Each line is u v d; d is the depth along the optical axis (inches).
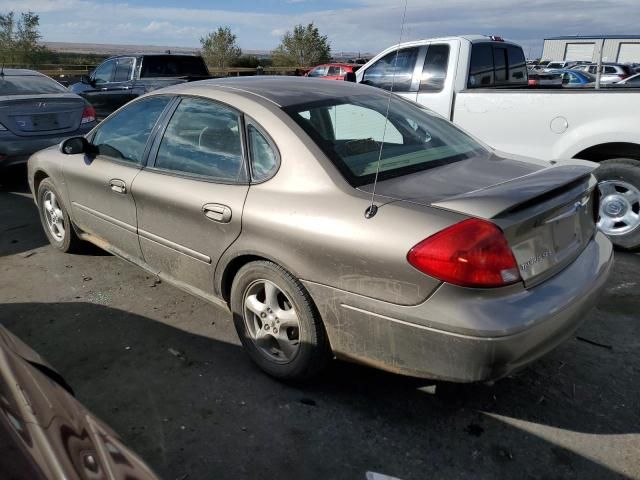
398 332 94.3
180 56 447.8
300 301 106.8
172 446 101.3
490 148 136.6
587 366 123.2
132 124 152.0
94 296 162.2
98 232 166.4
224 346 134.2
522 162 123.3
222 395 115.6
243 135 120.0
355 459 97.5
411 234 91.3
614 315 145.6
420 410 110.0
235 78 146.6
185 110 136.3
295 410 110.4
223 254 120.2
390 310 94.0
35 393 65.0
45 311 153.7
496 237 88.0
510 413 108.6
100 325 145.5
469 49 234.7
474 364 88.7
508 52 264.4
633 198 185.5
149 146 143.2
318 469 95.5
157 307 154.8
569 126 189.6
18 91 303.1
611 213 190.1
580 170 108.3
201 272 128.7
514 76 272.5
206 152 127.5
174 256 135.5
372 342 98.6
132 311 152.6
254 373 123.0
